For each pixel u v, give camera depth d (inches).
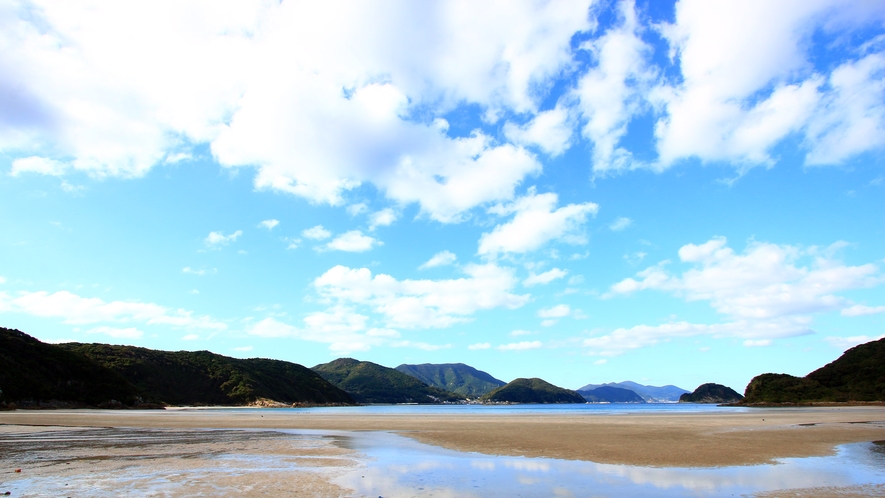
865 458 770.8
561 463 718.5
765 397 5748.0
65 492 484.4
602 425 1649.9
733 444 969.5
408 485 542.9
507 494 498.9
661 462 727.7
